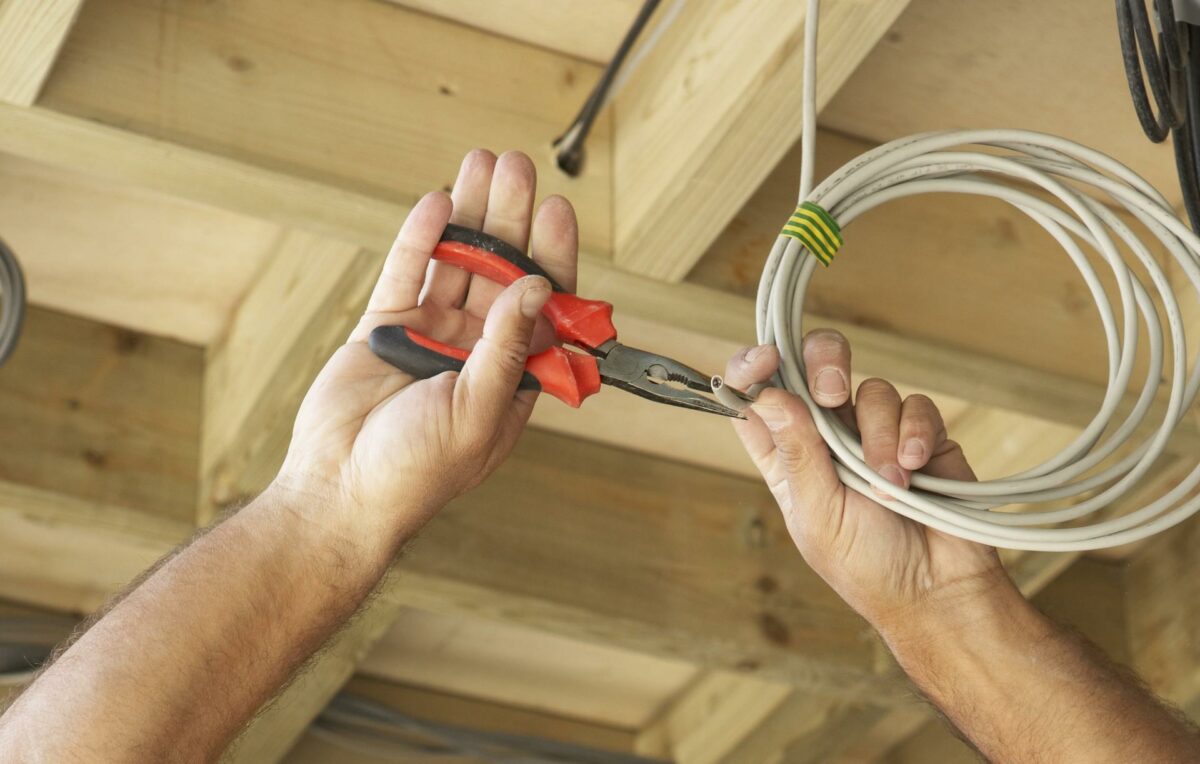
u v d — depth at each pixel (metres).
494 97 1.80
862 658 2.50
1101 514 2.40
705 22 1.67
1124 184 1.14
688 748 3.07
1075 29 1.78
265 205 1.66
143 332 2.39
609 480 2.51
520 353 1.02
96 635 1.03
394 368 1.11
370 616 2.39
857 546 1.14
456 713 3.08
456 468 1.06
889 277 1.96
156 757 0.98
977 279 2.01
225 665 1.02
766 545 2.55
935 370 1.95
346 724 2.84
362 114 1.72
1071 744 1.12
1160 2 1.23
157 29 1.67
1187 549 2.74
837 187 1.14
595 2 1.79
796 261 1.13
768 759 2.91
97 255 2.24
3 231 2.18
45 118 1.58
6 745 0.98
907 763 3.12
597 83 1.86
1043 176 1.14
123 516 2.22
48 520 2.20
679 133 1.67
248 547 1.06
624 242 1.75
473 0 1.79
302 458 1.09
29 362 2.30
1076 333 2.03
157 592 1.04
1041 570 2.49
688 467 2.58
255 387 2.14
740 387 1.10
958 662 1.15
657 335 2.06
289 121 1.69
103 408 2.30
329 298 1.93
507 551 2.38
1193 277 1.13
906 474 1.09
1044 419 2.03
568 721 3.18
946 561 1.16
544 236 1.15
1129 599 2.83
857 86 1.87
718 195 1.66
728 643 2.44
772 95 1.53
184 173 1.63
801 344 1.13
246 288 2.29
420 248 1.12
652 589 2.44
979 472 2.37
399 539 1.08
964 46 1.81
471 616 2.34
